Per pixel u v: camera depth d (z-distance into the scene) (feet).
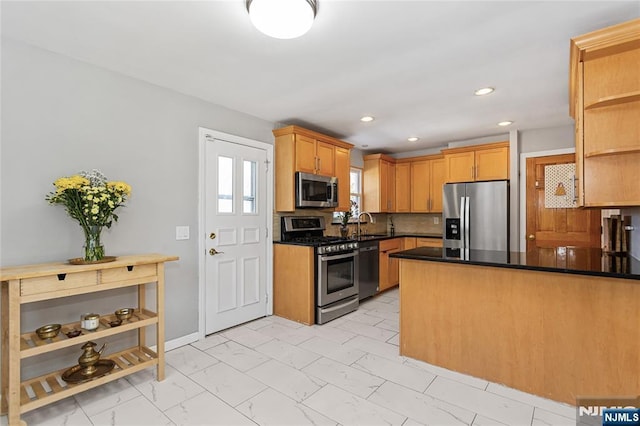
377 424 6.03
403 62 7.74
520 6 5.63
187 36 6.59
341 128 13.79
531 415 6.27
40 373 7.06
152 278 7.56
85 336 6.57
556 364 6.75
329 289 12.00
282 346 9.58
